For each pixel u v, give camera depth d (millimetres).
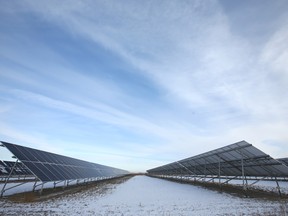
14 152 15539
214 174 32250
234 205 13805
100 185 33094
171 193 22391
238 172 24281
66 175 21469
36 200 14656
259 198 16969
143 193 22516
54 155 24953
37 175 15367
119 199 17406
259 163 18781
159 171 80375
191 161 32750
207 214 11125
